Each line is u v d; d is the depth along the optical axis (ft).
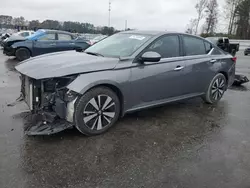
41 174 7.70
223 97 18.53
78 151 9.18
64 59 10.92
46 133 9.31
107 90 10.46
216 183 7.73
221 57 16.03
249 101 17.63
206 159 9.14
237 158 9.30
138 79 11.32
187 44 14.03
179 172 8.23
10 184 7.14
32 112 10.38
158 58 11.07
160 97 12.69
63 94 9.75
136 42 12.31
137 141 10.27
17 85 19.02
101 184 7.43
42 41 34.88
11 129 10.62
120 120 12.44
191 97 14.60
